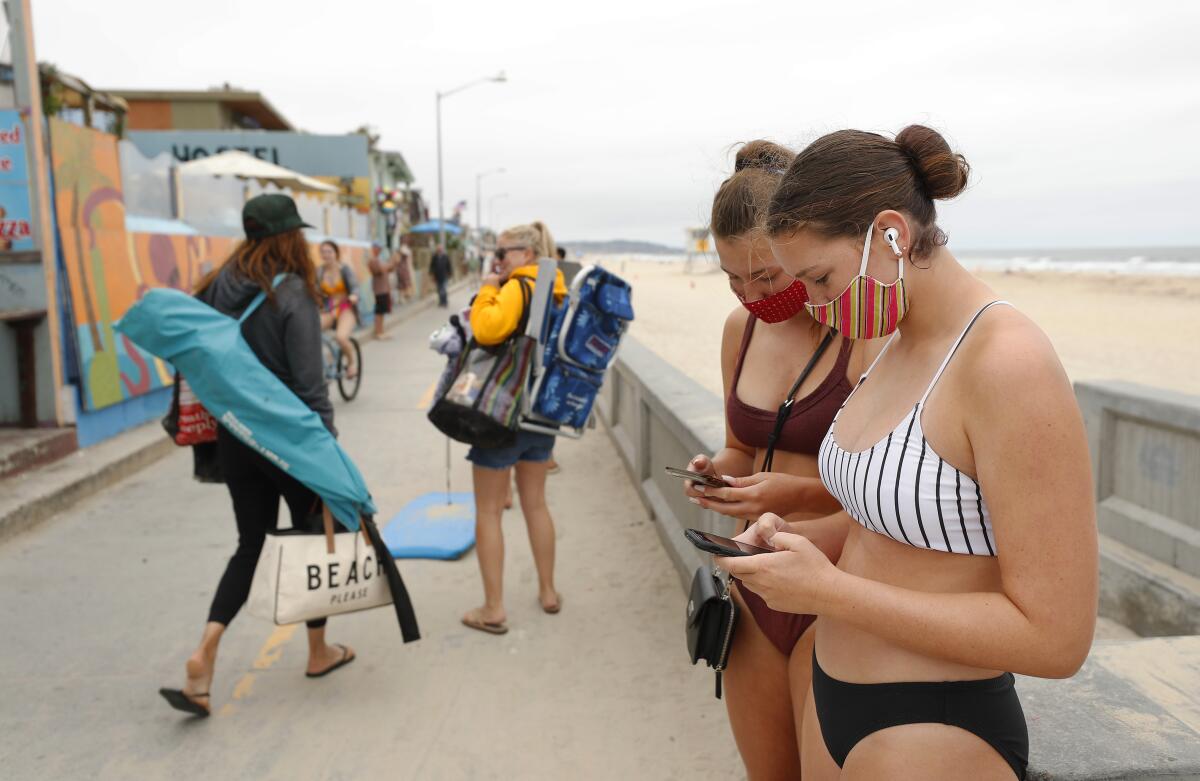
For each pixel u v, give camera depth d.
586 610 4.09
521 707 3.24
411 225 46.84
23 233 6.38
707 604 1.83
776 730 1.88
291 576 3.06
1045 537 1.11
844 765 1.37
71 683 3.41
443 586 4.40
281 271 3.09
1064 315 25.34
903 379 1.33
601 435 7.85
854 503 1.35
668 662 3.57
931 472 1.23
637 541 5.02
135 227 8.15
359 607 3.18
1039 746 1.51
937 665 1.28
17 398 6.55
